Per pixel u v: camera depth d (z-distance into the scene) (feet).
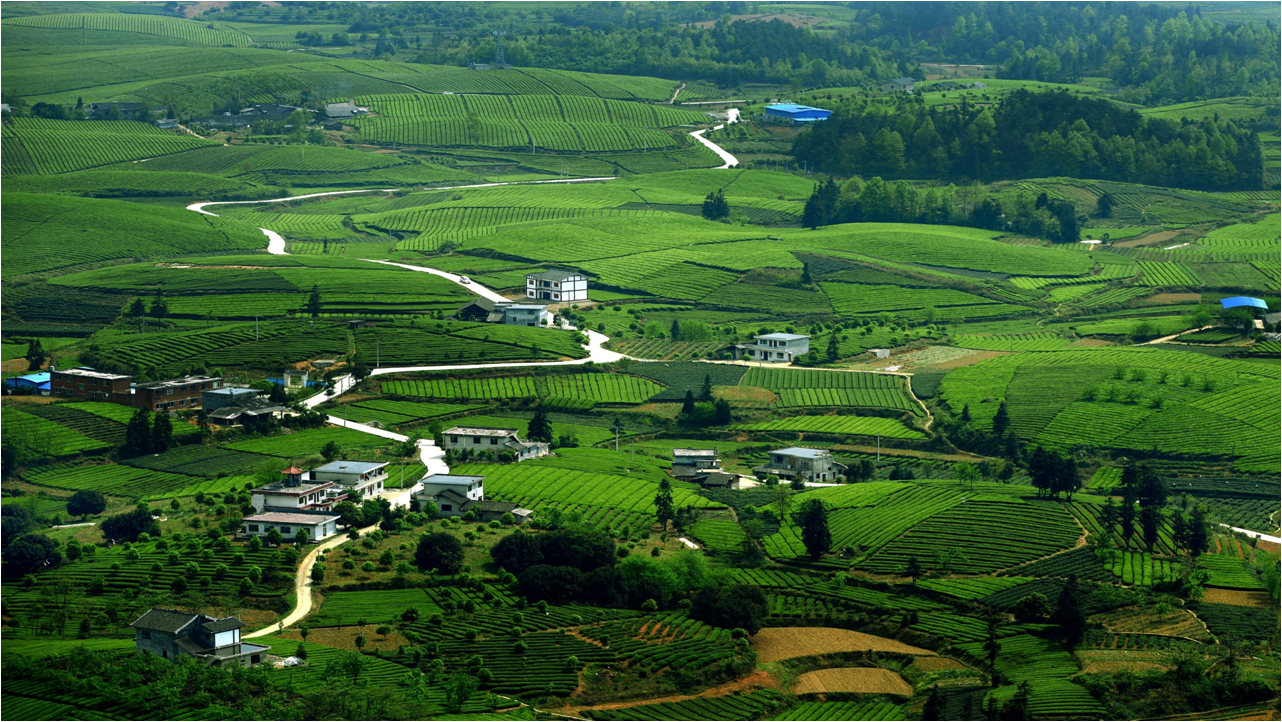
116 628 534.37
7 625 532.73
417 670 491.31
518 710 472.03
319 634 534.78
